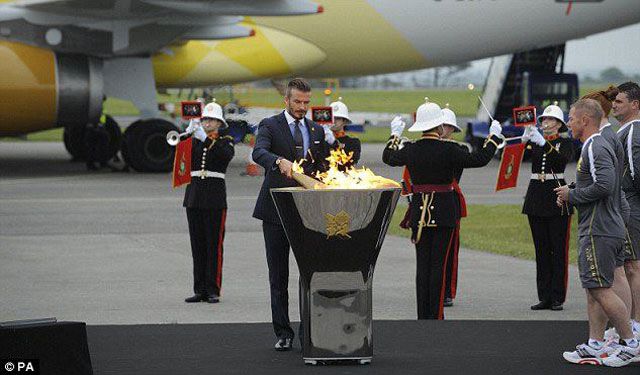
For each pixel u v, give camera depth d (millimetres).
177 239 23203
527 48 45531
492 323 14039
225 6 34906
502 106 54938
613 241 11672
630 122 13180
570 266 19969
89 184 35188
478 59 45812
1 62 36969
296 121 12758
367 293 11469
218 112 16766
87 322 14445
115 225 25344
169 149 39562
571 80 52062
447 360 11688
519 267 19781
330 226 11211
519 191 35031
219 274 16219
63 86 37594
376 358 11836
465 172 43719
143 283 17844
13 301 16141
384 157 14914
